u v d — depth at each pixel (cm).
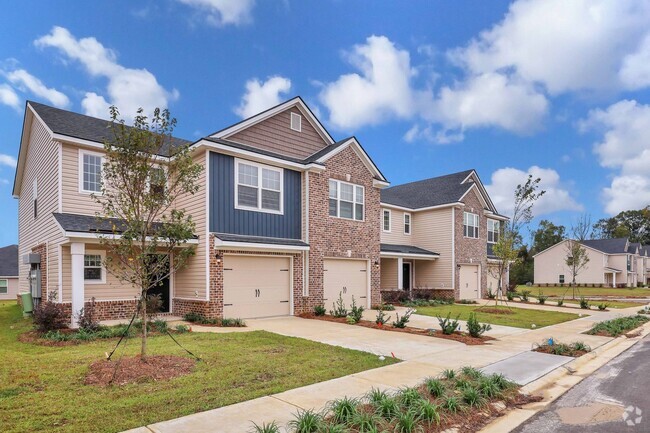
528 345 981
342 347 899
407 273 2683
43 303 1173
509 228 2198
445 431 454
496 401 558
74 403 504
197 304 1312
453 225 2555
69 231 1096
